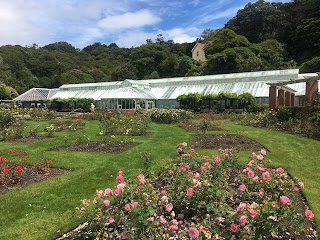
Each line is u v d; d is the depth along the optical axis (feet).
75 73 273.75
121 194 14.53
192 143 43.80
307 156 33.65
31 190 23.18
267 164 29.22
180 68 274.16
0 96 213.87
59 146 43.01
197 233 11.48
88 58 352.49
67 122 77.92
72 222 17.31
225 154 23.67
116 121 60.39
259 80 148.46
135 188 15.11
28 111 116.78
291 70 144.46
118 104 150.82
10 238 15.65
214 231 13.00
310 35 220.84
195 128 61.67
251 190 17.95
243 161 31.53
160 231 13.29
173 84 174.19
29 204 20.35
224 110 130.21
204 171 19.53
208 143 43.37
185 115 82.07
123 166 30.50
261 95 133.08
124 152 37.76
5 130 54.75
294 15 253.44
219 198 16.53
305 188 22.43
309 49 225.35
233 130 56.75
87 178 26.35
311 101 62.59
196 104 141.28
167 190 17.93
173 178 19.79
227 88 150.30
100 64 329.52
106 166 30.60
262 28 270.05
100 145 43.50
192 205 16.56
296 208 15.52
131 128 56.65
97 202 14.62
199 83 164.66
